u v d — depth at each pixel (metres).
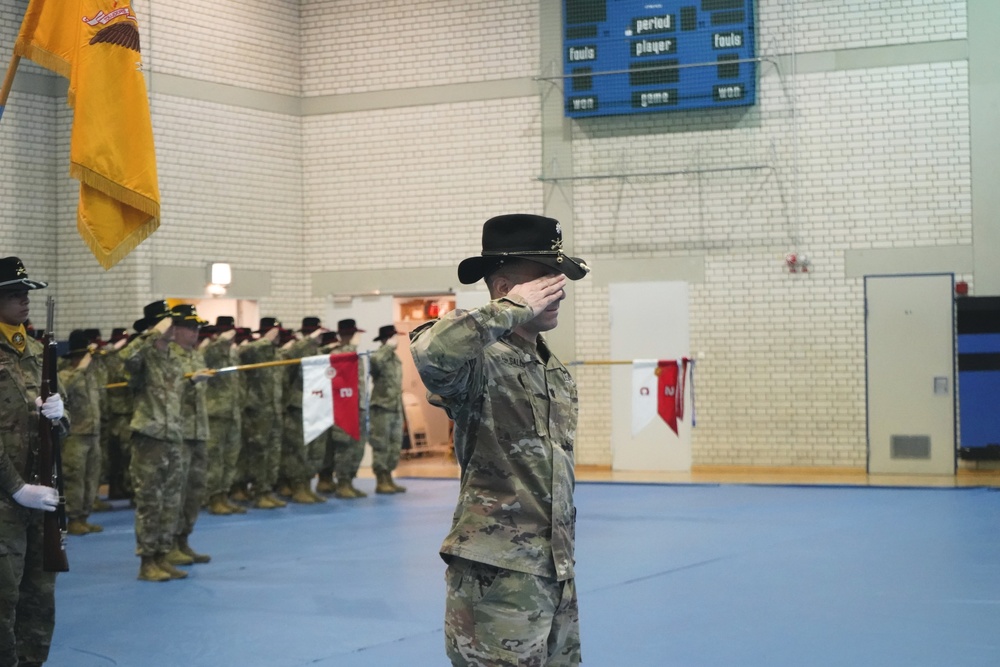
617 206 17.52
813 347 16.62
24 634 5.70
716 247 17.05
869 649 6.38
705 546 10.14
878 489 14.38
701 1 16.83
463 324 3.15
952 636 6.66
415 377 19.97
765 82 16.81
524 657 3.27
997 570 8.71
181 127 17.20
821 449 16.58
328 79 19.09
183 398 9.62
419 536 11.12
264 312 18.50
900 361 16.25
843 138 16.52
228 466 13.06
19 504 5.36
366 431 13.95
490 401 3.37
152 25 16.84
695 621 7.15
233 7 18.05
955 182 16.11
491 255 3.46
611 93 17.31
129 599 8.24
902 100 16.30
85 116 6.38
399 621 7.34
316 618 7.49
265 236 18.52
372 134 18.86
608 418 17.52
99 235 6.50
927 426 16.12
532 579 3.30
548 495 3.39
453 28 18.41
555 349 17.78
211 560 9.89
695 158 17.14
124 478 14.65
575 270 3.54
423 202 18.61
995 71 15.96
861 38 16.44
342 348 13.96
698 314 17.14
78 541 11.29
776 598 7.83
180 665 6.34
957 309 15.89
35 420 5.60
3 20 16.16
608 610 7.52
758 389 16.84
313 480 17.02
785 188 16.77
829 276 16.56
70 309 16.77
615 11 17.25
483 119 18.23
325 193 19.12
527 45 18.00
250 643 6.82
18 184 16.28
